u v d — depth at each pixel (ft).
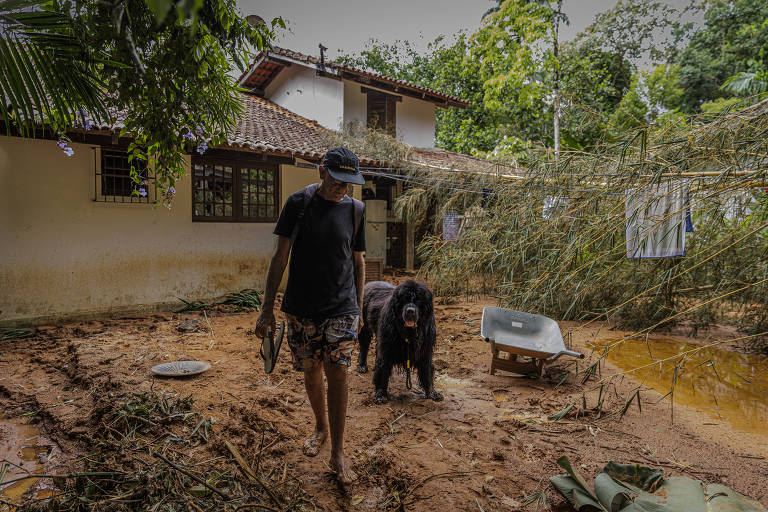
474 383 14.52
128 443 9.35
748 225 15.90
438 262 29.30
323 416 9.68
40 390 13.01
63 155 21.27
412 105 50.85
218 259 27.07
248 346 18.13
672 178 12.94
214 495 7.54
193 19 2.70
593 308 22.07
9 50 5.55
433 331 12.50
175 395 11.93
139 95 7.87
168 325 21.68
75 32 5.68
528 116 63.67
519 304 21.18
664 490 7.68
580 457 9.46
